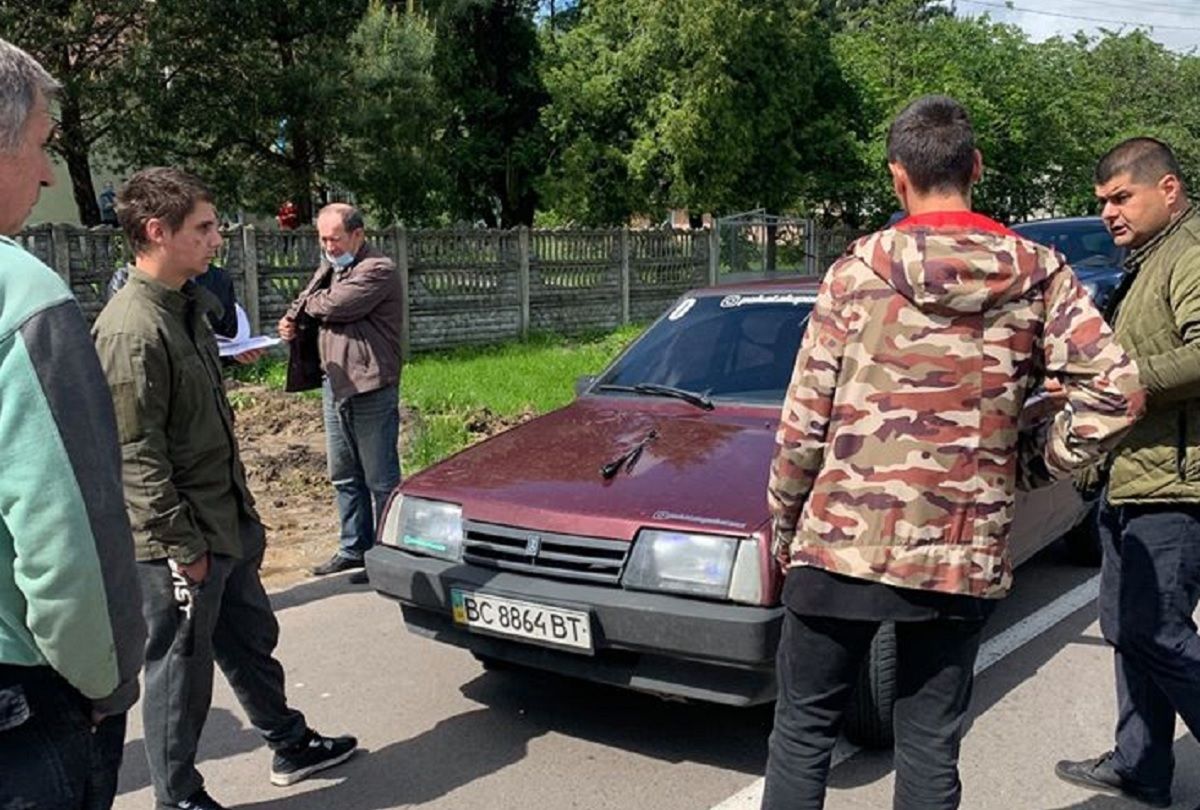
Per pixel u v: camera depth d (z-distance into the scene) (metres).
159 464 2.97
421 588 3.77
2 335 1.69
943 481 2.34
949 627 2.46
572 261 15.82
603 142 22.80
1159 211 3.13
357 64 16.75
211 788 3.61
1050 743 3.81
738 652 3.18
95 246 10.58
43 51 15.00
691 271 18.06
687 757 3.72
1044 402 2.64
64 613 1.74
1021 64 22.55
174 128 16.44
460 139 24.17
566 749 3.81
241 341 4.70
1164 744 3.35
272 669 3.53
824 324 2.44
